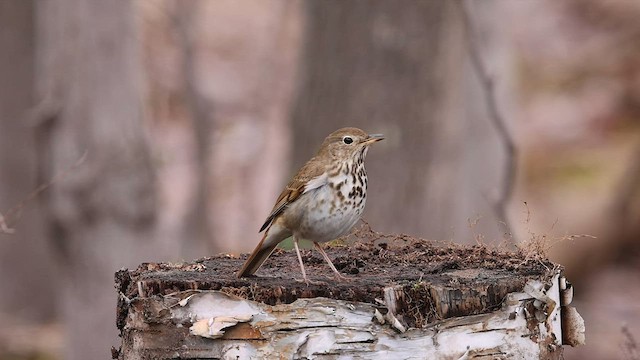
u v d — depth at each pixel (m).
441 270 7.66
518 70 23.95
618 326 17.00
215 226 20.80
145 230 14.29
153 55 22.33
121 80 14.12
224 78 24.95
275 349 6.98
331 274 7.82
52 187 14.12
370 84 14.60
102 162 14.04
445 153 14.47
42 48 14.24
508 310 7.12
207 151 20.48
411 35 14.45
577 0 25.33
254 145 23.38
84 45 13.99
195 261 8.34
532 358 7.21
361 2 14.59
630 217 18.81
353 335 6.98
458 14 14.33
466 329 7.06
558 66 24.08
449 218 14.47
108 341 14.30
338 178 8.32
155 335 7.07
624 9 24.75
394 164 14.52
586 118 22.44
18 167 20.16
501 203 11.50
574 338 7.60
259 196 22.25
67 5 13.96
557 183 20.34
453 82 14.45
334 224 8.34
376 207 14.52
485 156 14.49
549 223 19.28
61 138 14.05
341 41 14.73
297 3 25.58
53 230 14.33
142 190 14.23
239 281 7.25
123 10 14.16
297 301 6.99
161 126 21.88
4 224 10.62
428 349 7.03
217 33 25.88
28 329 19.80
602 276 18.69
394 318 6.99
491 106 11.94
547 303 7.25
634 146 20.97
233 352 6.99
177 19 20.73
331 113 14.87
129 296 7.20
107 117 14.06
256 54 25.61
